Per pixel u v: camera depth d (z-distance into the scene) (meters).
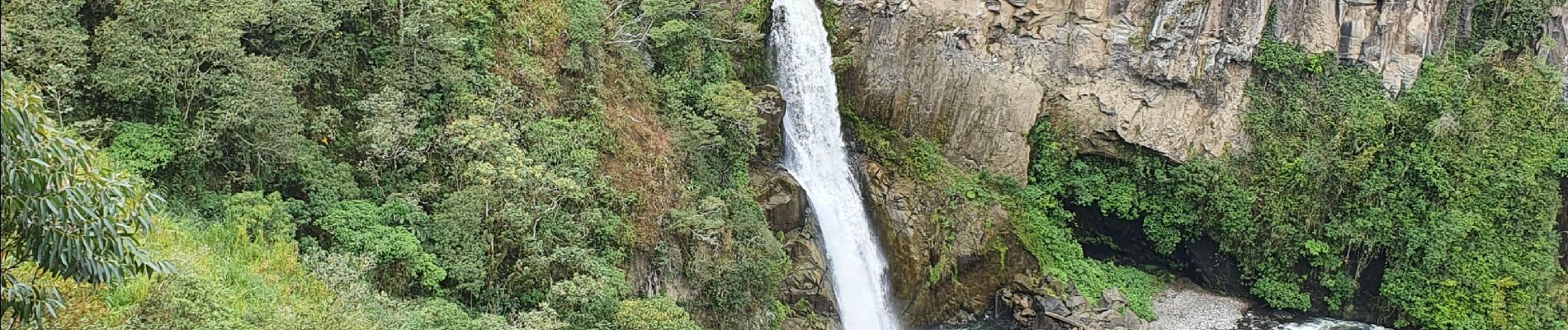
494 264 26.91
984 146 45.81
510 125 28.83
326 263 23.66
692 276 31.50
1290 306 44.97
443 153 28.02
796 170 41.66
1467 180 44.91
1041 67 46.25
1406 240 44.34
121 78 23.52
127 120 24.19
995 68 45.91
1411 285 44.16
